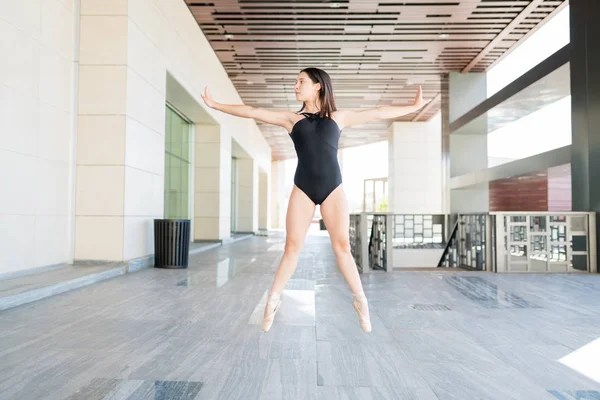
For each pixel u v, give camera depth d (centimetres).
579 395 214
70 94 663
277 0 965
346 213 218
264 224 2884
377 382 229
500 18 1074
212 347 289
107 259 665
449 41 1208
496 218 705
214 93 1267
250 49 1244
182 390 216
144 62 740
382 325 352
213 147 1352
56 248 630
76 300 446
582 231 715
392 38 1180
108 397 207
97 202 665
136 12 705
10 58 527
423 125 2167
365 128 2323
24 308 407
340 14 1042
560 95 1094
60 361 259
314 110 232
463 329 340
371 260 850
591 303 446
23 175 555
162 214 834
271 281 579
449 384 227
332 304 433
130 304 426
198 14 1028
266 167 2817
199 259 882
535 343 304
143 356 269
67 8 655
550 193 1561
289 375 238
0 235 514
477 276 651
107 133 668
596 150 746
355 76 1500
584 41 784
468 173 1377
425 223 2130
